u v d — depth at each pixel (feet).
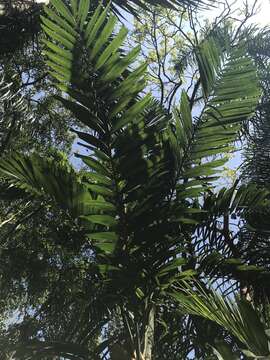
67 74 12.68
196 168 13.73
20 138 25.00
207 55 13.83
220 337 15.55
